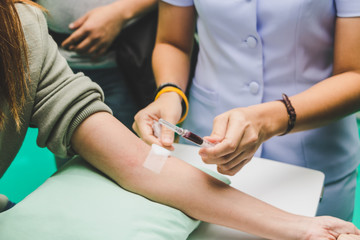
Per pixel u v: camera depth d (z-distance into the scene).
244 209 0.76
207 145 0.75
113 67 1.39
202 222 0.81
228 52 0.98
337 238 0.73
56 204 0.72
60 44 1.38
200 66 1.11
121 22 1.33
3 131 0.73
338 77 0.89
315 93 0.86
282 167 0.91
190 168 0.81
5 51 0.61
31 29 0.72
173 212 0.75
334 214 1.08
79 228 0.68
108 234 0.68
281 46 0.92
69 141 0.80
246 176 0.89
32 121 0.78
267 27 0.91
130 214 0.71
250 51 0.95
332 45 0.94
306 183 0.87
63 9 1.30
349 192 1.09
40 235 0.67
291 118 0.83
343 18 0.85
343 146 1.02
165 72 1.10
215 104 1.07
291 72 0.94
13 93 0.65
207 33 1.02
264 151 1.04
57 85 0.76
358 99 0.87
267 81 0.98
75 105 0.77
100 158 0.80
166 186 0.78
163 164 0.81
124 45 1.34
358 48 0.86
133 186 0.79
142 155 0.81
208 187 0.78
